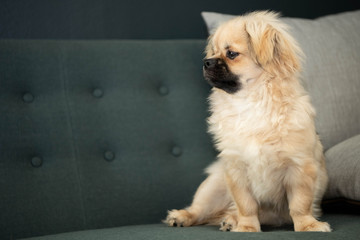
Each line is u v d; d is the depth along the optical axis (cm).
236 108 194
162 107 236
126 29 296
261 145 183
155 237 144
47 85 223
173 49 247
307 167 180
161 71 241
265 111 186
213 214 207
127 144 227
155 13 302
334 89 225
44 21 280
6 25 274
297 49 200
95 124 225
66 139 218
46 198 207
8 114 213
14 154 209
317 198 197
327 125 221
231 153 189
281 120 182
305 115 183
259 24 197
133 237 146
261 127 184
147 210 220
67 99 224
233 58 197
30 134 214
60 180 212
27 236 199
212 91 227
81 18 288
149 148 229
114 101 231
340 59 231
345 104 225
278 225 204
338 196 197
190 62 246
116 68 235
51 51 228
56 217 206
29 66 222
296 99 186
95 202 213
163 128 233
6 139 209
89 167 218
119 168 222
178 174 229
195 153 234
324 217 193
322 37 235
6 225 197
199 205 204
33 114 217
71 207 209
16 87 219
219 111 203
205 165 233
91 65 232
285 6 329
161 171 227
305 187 179
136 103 233
